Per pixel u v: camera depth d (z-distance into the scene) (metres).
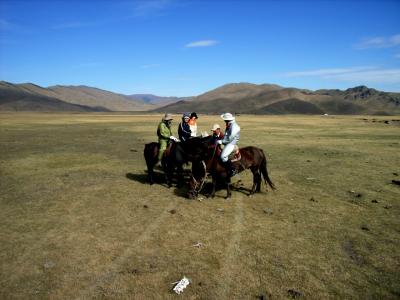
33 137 31.72
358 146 25.56
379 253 7.76
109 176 15.16
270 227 9.23
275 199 11.77
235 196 12.14
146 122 60.19
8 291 6.25
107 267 7.07
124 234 8.73
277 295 6.14
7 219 9.76
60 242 8.23
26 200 11.55
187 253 7.70
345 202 11.45
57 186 13.38
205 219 9.80
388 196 12.14
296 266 7.14
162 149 12.59
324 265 7.20
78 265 7.14
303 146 25.44
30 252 7.71
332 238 8.54
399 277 6.77
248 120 72.81
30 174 15.52
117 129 42.38
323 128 45.91
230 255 7.60
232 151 11.05
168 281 6.58
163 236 8.60
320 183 13.98
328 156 20.81
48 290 6.29
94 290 6.28
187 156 11.67
